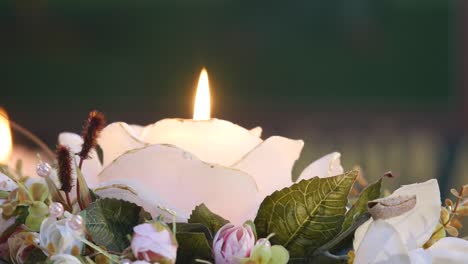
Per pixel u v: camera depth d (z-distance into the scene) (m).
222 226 0.84
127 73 15.95
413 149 7.04
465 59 10.41
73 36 16.83
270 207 0.84
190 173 0.86
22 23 16.70
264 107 14.26
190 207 0.87
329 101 14.56
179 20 17.31
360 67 16.03
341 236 0.84
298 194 0.84
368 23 16.42
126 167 0.86
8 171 0.96
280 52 16.42
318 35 16.66
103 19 17.09
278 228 0.85
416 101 14.44
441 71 15.77
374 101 14.52
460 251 0.88
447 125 12.14
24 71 16.03
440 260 0.87
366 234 0.81
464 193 0.94
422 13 16.39
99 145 0.94
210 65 16.27
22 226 0.85
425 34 16.27
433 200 0.88
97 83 15.59
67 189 0.85
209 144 0.90
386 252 0.80
